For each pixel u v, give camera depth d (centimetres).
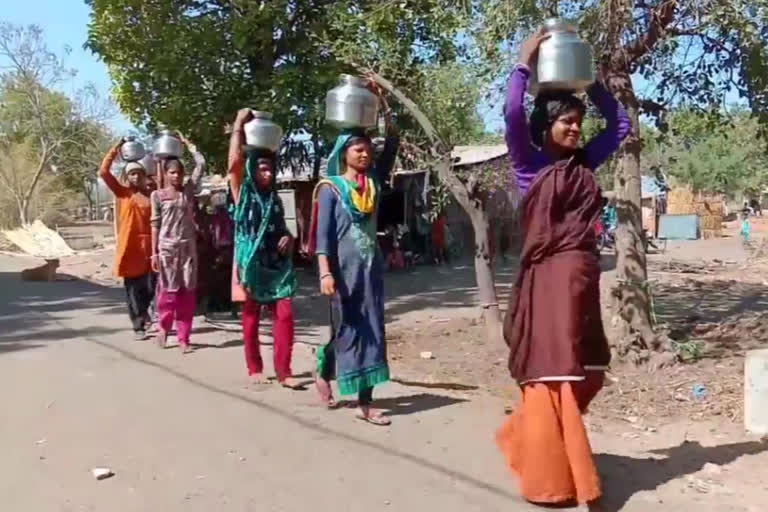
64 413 626
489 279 1002
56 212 4988
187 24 1523
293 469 500
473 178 985
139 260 941
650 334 836
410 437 562
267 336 984
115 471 501
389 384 746
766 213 5359
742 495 457
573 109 432
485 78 801
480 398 691
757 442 561
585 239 430
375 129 632
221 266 1188
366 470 498
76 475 495
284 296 702
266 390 694
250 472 496
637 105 845
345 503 449
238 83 1550
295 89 1479
